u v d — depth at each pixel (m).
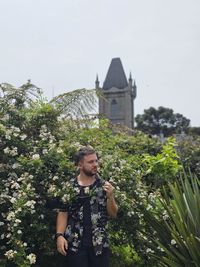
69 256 3.78
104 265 3.78
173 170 5.93
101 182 3.91
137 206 4.79
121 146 7.46
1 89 5.13
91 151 3.93
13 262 4.05
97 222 3.79
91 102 5.90
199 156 10.66
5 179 4.45
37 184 4.39
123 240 4.91
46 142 4.73
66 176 4.36
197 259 4.06
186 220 4.49
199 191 4.82
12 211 4.04
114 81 70.69
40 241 4.36
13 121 4.87
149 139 11.20
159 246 4.50
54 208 4.09
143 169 5.82
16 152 4.45
